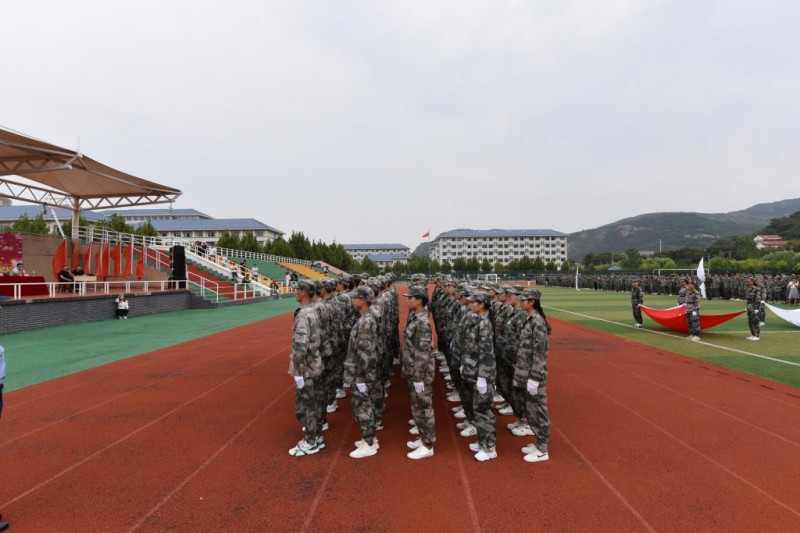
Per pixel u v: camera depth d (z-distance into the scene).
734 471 4.63
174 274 26.39
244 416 6.52
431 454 5.07
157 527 3.68
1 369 3.80
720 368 9.62
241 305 29.20
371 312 5.33
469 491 4.24
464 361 5.26
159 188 24.20
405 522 3.71
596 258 146.12
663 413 6.55
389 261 161.88
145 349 12.15
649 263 87.62
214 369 9.62
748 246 103.12
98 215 77.12
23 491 4.30
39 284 16.80
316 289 5.43
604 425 6.05
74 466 4.84
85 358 10.84
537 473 4.61
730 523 3.68
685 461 4.88
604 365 9.98
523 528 3.61
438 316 9.28
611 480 4.45
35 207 72.62
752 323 13.66
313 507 3.97
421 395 4.96
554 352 11.62
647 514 3.81
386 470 4.71
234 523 3.73
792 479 4.45
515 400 5.83
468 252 148.88
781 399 7.25
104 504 4.05
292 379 8.75
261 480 4.50
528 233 148.38
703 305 25.73
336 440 5.62
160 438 5.65
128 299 20.62
